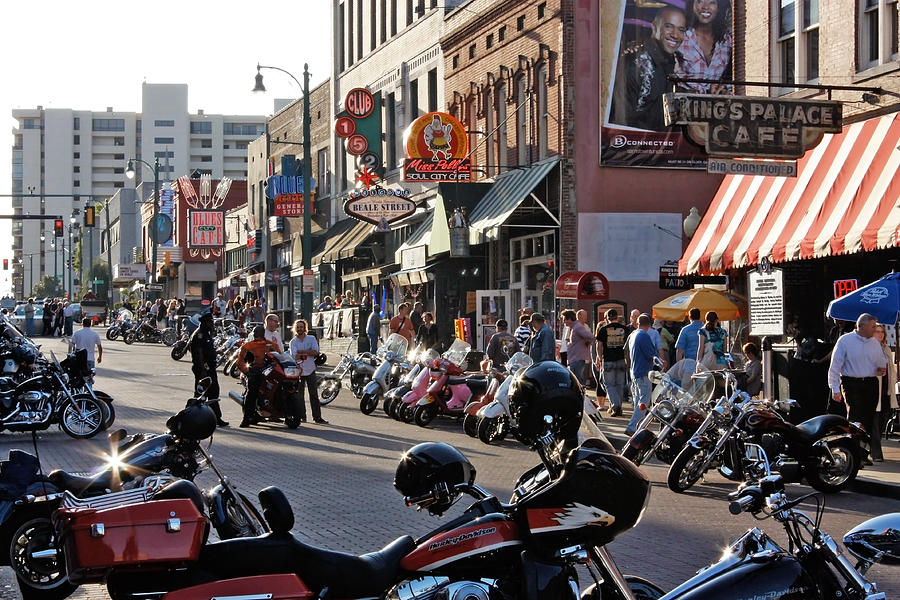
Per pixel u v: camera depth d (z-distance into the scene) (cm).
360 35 6912
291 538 806
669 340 3444
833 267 2986
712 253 3225
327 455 2361
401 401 3136
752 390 2797
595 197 4262
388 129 6272
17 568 1207
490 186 4644
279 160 8800
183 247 13212
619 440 2583
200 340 2938
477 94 5050
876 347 2177
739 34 3556
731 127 2775
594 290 3894
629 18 4269
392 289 6059
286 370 2912
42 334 9425
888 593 1210
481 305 4784
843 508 1808
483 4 4934
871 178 2691
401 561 815
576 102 4250
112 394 3800
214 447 2489
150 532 752
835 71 2977
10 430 2656
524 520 799
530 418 819
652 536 1527
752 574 773
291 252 8262
